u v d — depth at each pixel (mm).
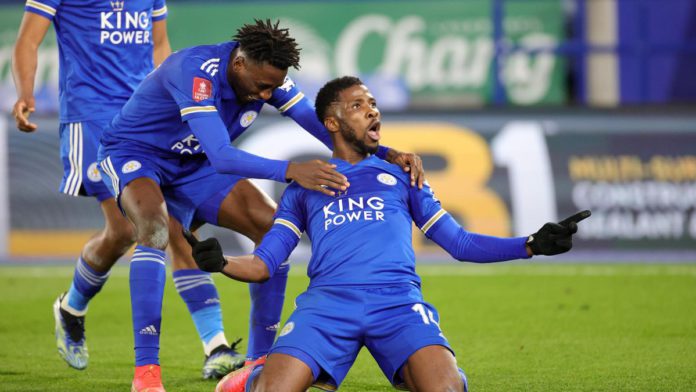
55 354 18797
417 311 12461
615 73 42000
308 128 16156
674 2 41906
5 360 18234
